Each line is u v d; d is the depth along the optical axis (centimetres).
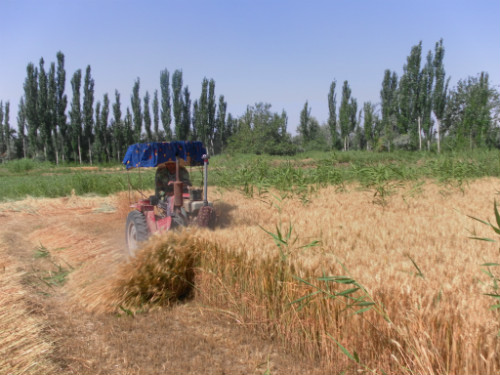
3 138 7712
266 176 1089
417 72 3862
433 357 263
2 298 479
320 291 329
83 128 6034
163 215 681
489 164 1280
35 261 668
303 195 802
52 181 1931
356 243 442
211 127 6156
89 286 490
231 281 437
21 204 1323
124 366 339
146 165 651
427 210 648
